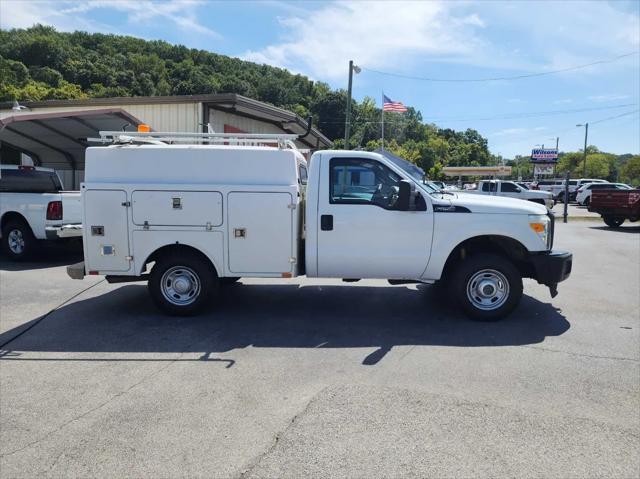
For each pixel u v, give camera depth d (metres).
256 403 3.94
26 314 6.54
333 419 3.67
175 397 4.06
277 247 6.10
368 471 3.03
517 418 3.69
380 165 6.14
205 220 6.05
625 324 6.15
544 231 6.07
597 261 10.90
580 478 2.97
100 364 4.80
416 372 4.58
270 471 3.04
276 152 6.07
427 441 3.37
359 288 8.11
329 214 6.09
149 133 6.27
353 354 5.06
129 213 6.07
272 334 5.71
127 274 6.18
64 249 11.55
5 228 10.13
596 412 3.80
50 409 3.86
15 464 3.13
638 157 80.00
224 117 16.52
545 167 56.38
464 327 5.99
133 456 3.21
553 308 6.90
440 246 6.07
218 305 7.00
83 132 12.77
